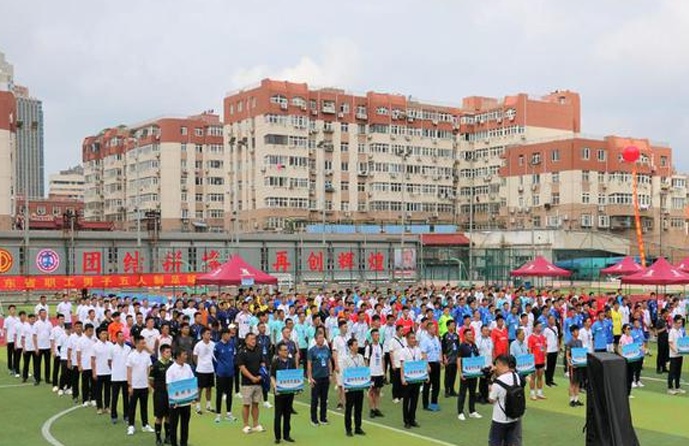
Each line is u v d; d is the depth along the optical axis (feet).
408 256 229.04
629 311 90.79
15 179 282.77
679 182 319.47
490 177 333.83
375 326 66.33
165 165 361.71
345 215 312.71
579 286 226.58
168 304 87.45
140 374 50.88
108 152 413.59
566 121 339.57
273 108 296.71
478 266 250.98
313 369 53.62
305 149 302.86
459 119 346.95
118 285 156.04
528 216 304.30
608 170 295.28
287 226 286.87
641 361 69.87
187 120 366.02
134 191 385.09
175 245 197.16
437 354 58.13
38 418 56.18
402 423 54.08
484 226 329.52
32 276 148.46
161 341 58.08
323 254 211.82
